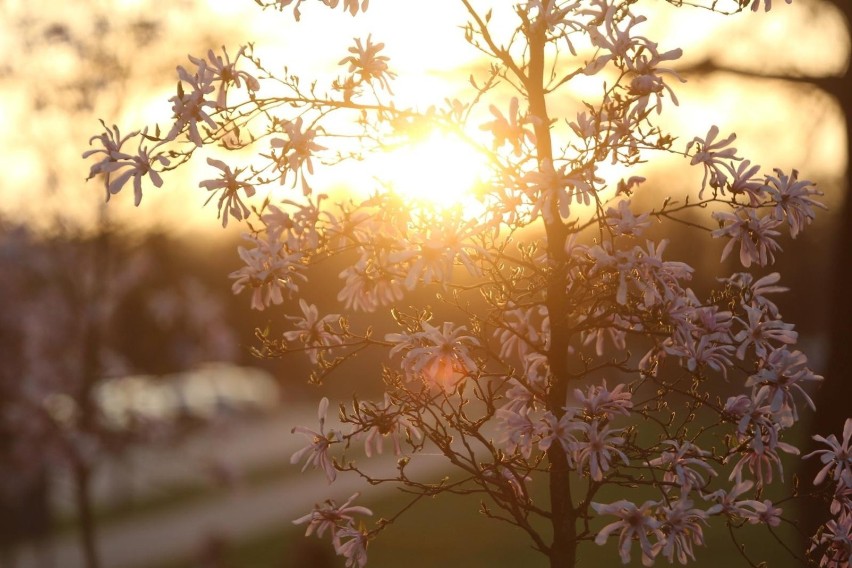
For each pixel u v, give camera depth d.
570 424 3.08
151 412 15.84
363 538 3.42
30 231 14.55
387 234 3.27
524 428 3.13
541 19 3.24
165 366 15.66
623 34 3.12
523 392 3.60
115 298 14.84
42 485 17.88
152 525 24.08
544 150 3.26
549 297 3.42
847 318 9.44
